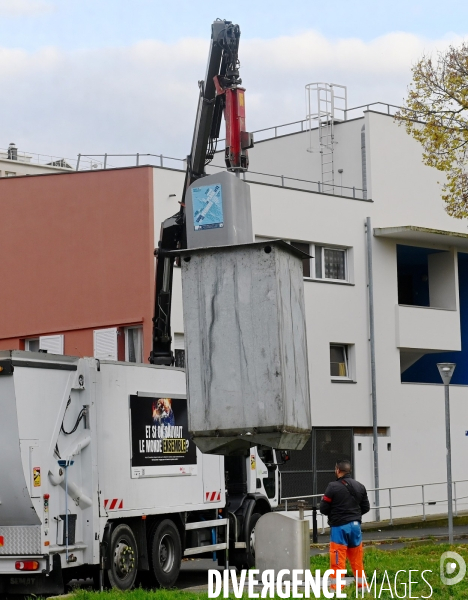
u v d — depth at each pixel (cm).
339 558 1331
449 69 2495
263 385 1280
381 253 3266
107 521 1468
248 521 1858
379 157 3325
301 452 2959
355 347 3155
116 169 2788
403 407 3253
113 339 2739
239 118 1644
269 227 2973
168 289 1895
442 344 3384
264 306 1291
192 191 1435
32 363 1371
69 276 2852
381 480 3155
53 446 1387
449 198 2586
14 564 1357
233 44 1689
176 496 1650
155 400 1619
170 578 1609
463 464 3416
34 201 2933
